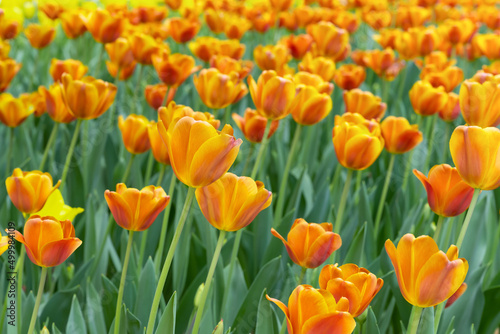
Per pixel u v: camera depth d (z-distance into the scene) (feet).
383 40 10.61
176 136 4.01
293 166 8.52
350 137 5.08
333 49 8.99
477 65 12.28
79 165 7.13
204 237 5.78
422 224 5.85
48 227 4.22
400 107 9.73
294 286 5.32
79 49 11.64
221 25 10.41
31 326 4.31
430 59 8.90
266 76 5.29
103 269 5.78
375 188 7.17
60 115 5.99
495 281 5.85
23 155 7.66
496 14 11.97
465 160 4.33
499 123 4.93
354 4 14.99
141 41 7.46
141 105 10.08
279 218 5.98
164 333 4.42
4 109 6.01
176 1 12.94
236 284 5.38
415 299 4.15
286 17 12.23
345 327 3.89
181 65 6.63
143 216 4.37
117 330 4.53
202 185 4.08
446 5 15.14
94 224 5.80
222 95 5.71
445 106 6.79
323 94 5.65
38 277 5.68
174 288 5.55
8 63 6.39
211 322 4.86
